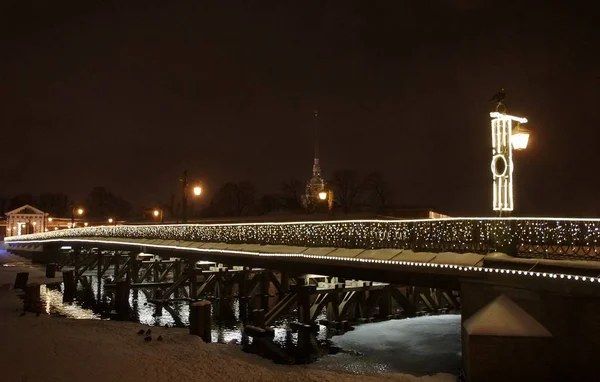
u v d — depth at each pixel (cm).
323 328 2978
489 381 1522
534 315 1565
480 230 1783
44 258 8281
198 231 3888
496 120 1700
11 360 1831
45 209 17725
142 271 5919
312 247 2617
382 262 2041
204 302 2509
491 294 1678
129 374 1714
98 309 4069
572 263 1476
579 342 1478
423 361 2302
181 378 1700
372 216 6103
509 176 1678
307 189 10044
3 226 13575
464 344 1661
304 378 1745
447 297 3525
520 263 1592
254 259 2938
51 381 1600
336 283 3055
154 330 2569
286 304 2730
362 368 2211
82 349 2041
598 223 1473
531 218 1628
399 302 3288
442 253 1902
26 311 3253
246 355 2108
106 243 5322
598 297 1454
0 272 6456
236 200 12488
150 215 12294
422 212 6950
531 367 1509
